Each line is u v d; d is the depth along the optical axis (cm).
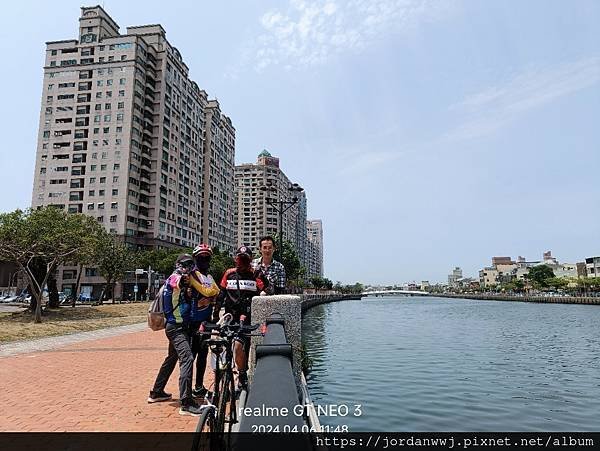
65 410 568
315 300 8556
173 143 8831
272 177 14650
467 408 1057
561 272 15388
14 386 725
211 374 832
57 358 1072
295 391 192
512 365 1727
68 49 8238
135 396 648
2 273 8000
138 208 7838
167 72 8700
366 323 4172
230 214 12394
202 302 589
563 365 1747
